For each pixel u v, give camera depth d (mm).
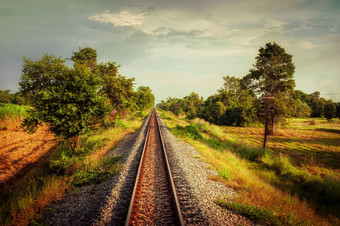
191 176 7227
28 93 21672
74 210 5031
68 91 9117
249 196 6355
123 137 17125
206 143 17844
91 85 9781
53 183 6547
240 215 4980
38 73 20953
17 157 12031
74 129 8836
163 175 7383
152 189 6219
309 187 9656
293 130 37938
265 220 4754
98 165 8664
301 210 6176
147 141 14266
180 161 9078
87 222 4457
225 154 14031
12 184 8625
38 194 5891
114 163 9109
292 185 9875
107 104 10164
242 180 7938
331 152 19078
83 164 8688
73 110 8625
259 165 13367
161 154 10625
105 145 13766
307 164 14484
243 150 17359
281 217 5086
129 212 4547
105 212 4637
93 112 9320
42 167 10086
